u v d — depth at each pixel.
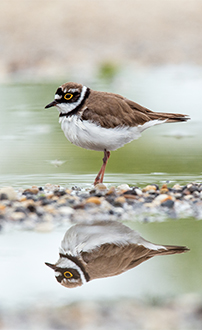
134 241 8.12
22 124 17.59
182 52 28.62
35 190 10.57
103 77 24.91
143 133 17.12
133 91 22.02
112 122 10.95
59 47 29.41
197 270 7.00
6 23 31.89
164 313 5.82
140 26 31.62
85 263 7.30
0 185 11.38
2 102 20.67
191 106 19.75
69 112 11.11
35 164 13.48
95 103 11.02
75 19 32.31
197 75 25.14
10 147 15.12
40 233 8.38
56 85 23.22
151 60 27.86
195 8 33.22
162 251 7.72
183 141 15.92
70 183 11.63
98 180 11.58
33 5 33.81
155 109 19.23
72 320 5.67
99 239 8.19
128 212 9.40
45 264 7.21
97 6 33.72
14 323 5.61
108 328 5.54
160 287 6.48
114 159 14.13
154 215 9.27
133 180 11.85
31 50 28.92
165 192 10.37
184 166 13.20
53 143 15.65
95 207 9.51
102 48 29.45
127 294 6.32
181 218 9.11
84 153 14.78
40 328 5.52
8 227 8.60
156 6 33.69
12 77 25.55
